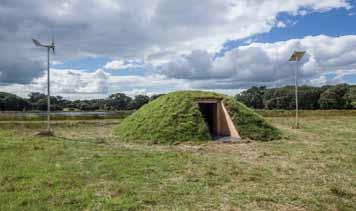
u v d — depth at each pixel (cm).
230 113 1933
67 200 681
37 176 878
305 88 8175
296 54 2559
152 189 773
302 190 783
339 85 7856
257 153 1351
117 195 721
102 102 7469
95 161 1089
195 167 1017
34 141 1598
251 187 805
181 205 669
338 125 2827
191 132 1758
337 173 969
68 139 1777
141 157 1179
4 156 1167
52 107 7125
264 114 4616
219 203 683
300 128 2523
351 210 654
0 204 657
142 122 1908
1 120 3419
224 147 1535
